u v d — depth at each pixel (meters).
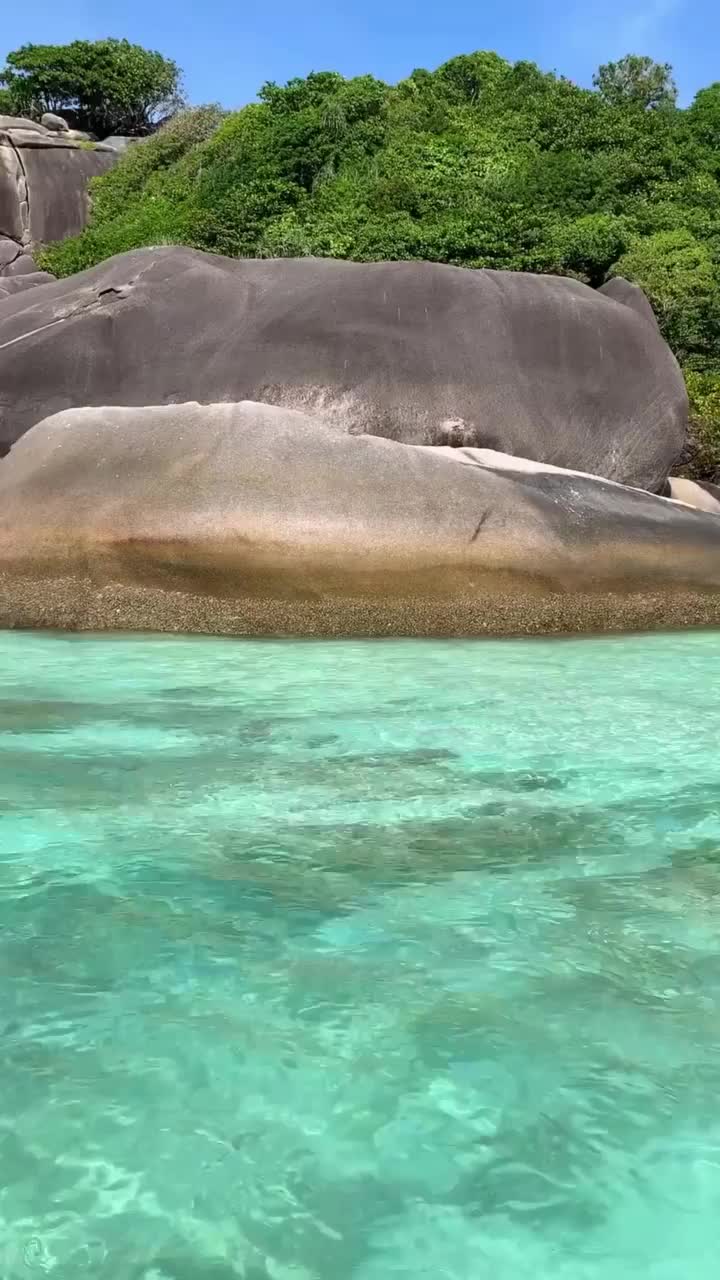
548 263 17.23
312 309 8.46
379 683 5.05
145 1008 1.92
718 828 2.96
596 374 8.60
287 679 5.15
